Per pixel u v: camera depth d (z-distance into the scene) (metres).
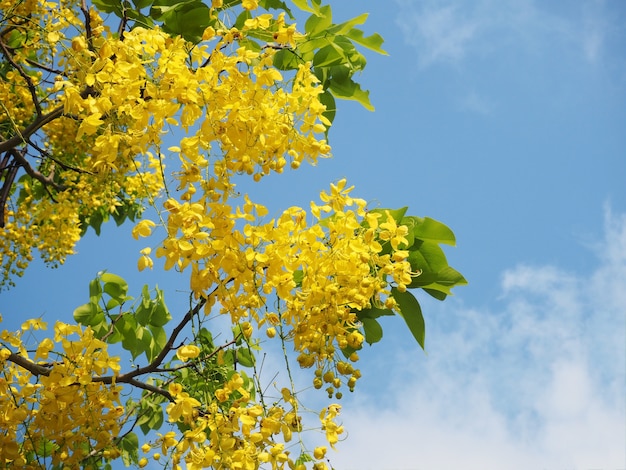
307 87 2.61
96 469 2.80
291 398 2.54
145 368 2.73
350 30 2.91
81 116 2.59
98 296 2.95
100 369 2.66
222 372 2.83
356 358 2.63
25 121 3.22
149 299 2.94
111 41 2.57
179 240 2.54
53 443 2.77
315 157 2.61
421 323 2.67
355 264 2.57
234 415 2.53
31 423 2.66
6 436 2.63
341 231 2.58
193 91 2.56
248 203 2.57
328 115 2.88
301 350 2.59
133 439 2.95
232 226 2.56
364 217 2.61
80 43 2.56
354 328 2.64
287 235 2.57
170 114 2.55
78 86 2.65
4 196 3.29
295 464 2.52
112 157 2.55
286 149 2.61
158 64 2.55
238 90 2.57
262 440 2.51
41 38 2.89
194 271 2.55
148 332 2.97
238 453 2.50
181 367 2.73
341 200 2.60
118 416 2.68
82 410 2.66
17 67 2.82
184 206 2.54
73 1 2.88
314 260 2.57
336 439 2.53
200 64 2.60
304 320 2.57
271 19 2.69
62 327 2.66
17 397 2.66
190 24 2.82
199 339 2.64
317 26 2.82
